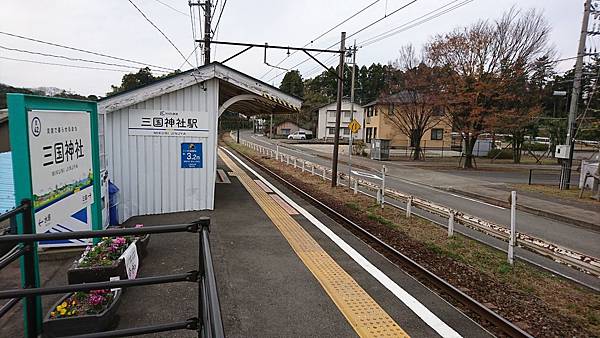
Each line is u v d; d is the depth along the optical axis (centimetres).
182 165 859
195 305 416
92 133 504
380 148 2719
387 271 546
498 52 2162
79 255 556
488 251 671
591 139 3042
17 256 287
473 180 1784
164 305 414
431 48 2405
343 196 1178
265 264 554
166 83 803
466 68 2197
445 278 534
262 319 397
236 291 462
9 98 318
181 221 784
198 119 858
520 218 1034
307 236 704
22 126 322
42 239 202
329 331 378
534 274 565
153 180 838
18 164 323
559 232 893
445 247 680
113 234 207
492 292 492
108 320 359
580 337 387
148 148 827
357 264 567
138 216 825
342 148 3866
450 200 1265
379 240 670
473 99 2208
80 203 459
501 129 2316
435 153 3591
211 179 888
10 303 306
